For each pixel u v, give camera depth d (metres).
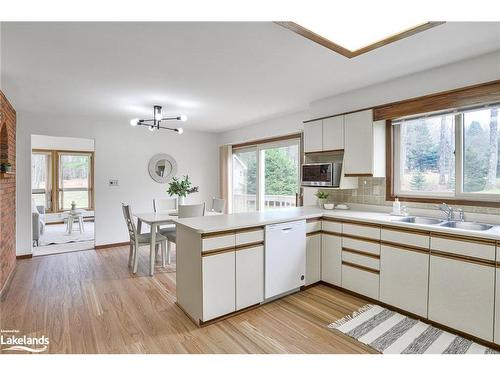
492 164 2.62
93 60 2.52
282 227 2.91
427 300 2.41
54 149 7.94
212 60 2.56
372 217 2.93
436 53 2.45
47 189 7.91
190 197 6.34
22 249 4.48
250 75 2.95
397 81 3.07
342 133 3.45
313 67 2.75
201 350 2.08
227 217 2.98
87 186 8.45
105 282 3.47
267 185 5.59
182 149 6.22
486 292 2.08
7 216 3.51
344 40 2.12
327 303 2.85
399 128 3.32
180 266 2.75
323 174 3.54
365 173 3.21
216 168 6.76
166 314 2.64
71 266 4.12
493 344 2.06
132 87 3.28
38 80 3.01
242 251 2.61
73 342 2.18
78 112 4.52
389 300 2.69
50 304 2.84
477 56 2.50
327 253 3.28
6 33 2.03
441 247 2.31
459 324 2.22
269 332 2.32
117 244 5.38
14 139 4.16
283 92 3.55
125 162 5.48
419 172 3.17
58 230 7.04
